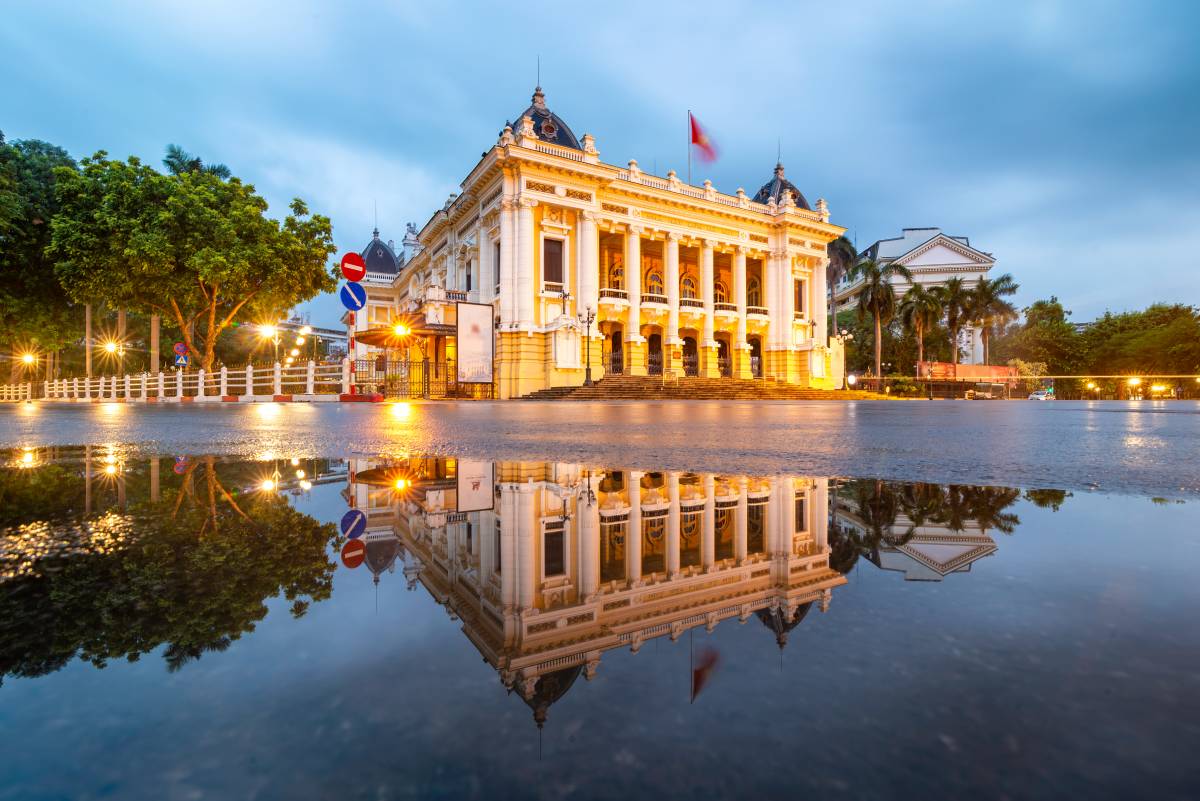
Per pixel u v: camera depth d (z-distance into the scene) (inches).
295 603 34.8
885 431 221.5
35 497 75.3
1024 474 98.3
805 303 1481.3
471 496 79.4
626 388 1070.4
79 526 57.3
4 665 24.4
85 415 424.5
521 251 1093.8
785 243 1422.2
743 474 101.5
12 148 1165.7
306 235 1165.7
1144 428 229.0
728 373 1440.7
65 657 25.6
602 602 37.6
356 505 71.2
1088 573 39.1
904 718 19.4
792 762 16.4
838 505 70.0
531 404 744.3
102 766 15.8
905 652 25.8
